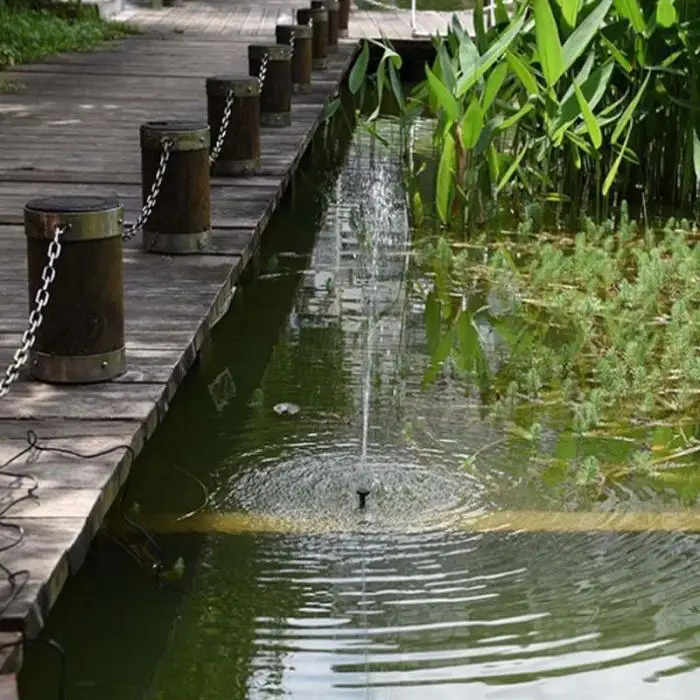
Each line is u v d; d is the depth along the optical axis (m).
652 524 4.98
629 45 9.48
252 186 8.79
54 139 10.55
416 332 7.34
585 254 8.20
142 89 13.69
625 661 4.07
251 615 4.35
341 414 6.09
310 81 13.79
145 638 4.27
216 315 6.29
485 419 6.01
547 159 9.80
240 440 5.77
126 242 7.30
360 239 9.45
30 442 4.48
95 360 5.07
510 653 4.11
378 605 4.38
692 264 7.70
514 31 8.83
